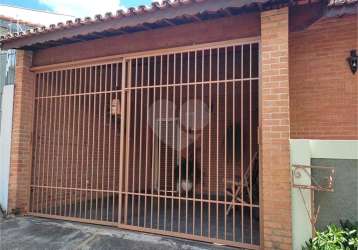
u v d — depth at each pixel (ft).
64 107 20.17
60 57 19.17
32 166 19.98
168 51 15.92
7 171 19.77
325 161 12.13
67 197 21.45
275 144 12.68
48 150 20.58
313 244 11.02
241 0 12.59
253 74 19.25
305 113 16.01
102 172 20.88
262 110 13.11
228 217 19.26
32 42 18.07
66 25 16.46
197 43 15.23
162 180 25.38
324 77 15.81
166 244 14.19
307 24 14.38
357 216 11.54
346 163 11.86
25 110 19.90
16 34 18.31
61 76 19.93
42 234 16.06
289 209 12.19
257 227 16.87
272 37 13.16
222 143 25.23
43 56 19.81
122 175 17.20
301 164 12.17
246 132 24.36
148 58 17.20
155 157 25.32
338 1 14.35
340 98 15.47
